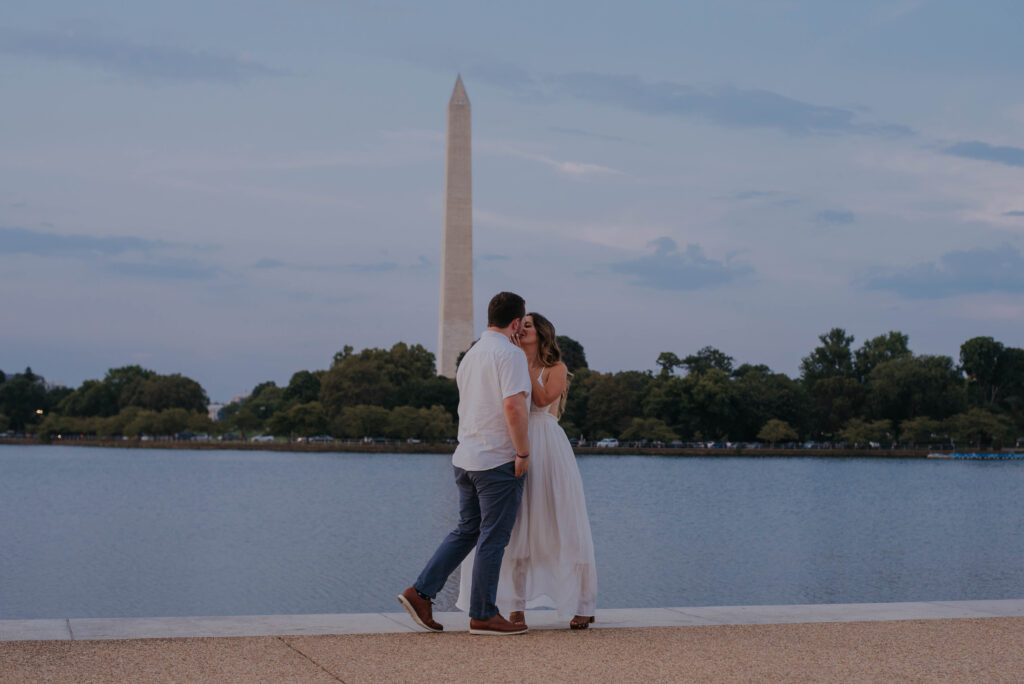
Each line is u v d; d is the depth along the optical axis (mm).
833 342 186625
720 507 89938
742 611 11477
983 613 11289
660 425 166375
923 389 167750
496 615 10008
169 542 64000
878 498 99500
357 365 179000
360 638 9562
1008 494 104500
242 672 8086
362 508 86500
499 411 10148
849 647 9391
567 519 10469
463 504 10414
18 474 130750
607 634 10016
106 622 9930
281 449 184625
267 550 59844
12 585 47531
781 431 163750
